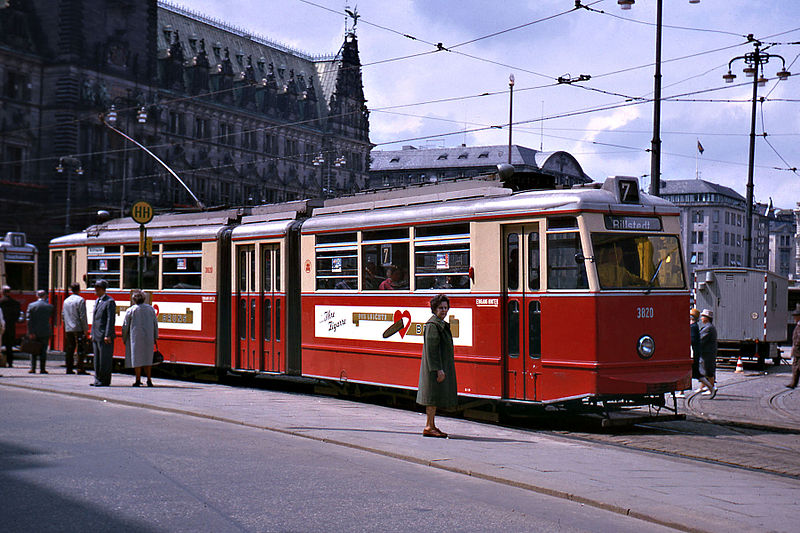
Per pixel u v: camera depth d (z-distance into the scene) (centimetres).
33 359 2064
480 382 1352
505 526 677
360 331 1556
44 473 842
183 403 1410
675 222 1337
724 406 1698
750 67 3102
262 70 10225
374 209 1578
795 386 2083
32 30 7450
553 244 1277
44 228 7250
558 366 1261
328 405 1459
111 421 1208
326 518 686
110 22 7731
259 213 1884
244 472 862
